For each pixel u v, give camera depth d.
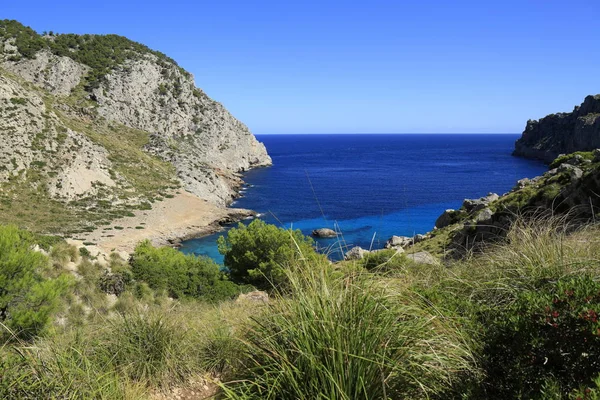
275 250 18.97
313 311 2.89
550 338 2.52
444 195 68.81
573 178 14.58
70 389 3.30
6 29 98.75
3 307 7.86
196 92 118.06
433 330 3.01
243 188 85.00
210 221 53.06
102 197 54.16
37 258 9.08
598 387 2.02
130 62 108.50
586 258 3.82
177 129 106.94
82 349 4.27
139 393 3.72
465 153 190.50
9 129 54.34
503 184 78.88
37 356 3.71
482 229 15.41
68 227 43.75
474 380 2.71
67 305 11.19
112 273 15.59
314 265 3.47
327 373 2.59
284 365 2.82
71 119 79.56
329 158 166.75
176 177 69.88
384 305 2.98
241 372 3.47
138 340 4.55
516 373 2.55
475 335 3.09
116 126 91.50
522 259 4.06
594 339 2.37
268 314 3.47
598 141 108.69
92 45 110.88
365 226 48.53
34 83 91.12
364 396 2.59
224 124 117.81
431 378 2.74
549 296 2.92
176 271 17.00
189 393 4.05
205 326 5.09
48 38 108.75
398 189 78.25
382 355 2.67
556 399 2.20
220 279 18.88
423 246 17.70
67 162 55.53
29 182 50.50
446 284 4.29
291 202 68.88
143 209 53.88
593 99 119.69
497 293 3.78
